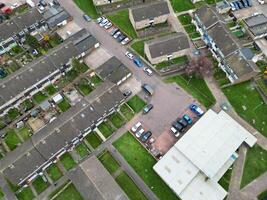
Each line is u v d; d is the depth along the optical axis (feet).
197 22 442.09
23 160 319.27
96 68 400.67
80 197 326.24
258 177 343.87
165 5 437.58
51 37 432.66
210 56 430.61
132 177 339.57
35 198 324.80
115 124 370.73
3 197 325.01
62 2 466.70
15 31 412.36
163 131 370.12
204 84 403.54
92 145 356.79
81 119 346.74
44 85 390.01
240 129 355.15
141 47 429.79
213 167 327.06
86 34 422.82
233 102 391.86
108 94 362.94
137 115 378.94
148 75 407.64
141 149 357.00
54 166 342.64
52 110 377.91
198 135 347.15
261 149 361.10
